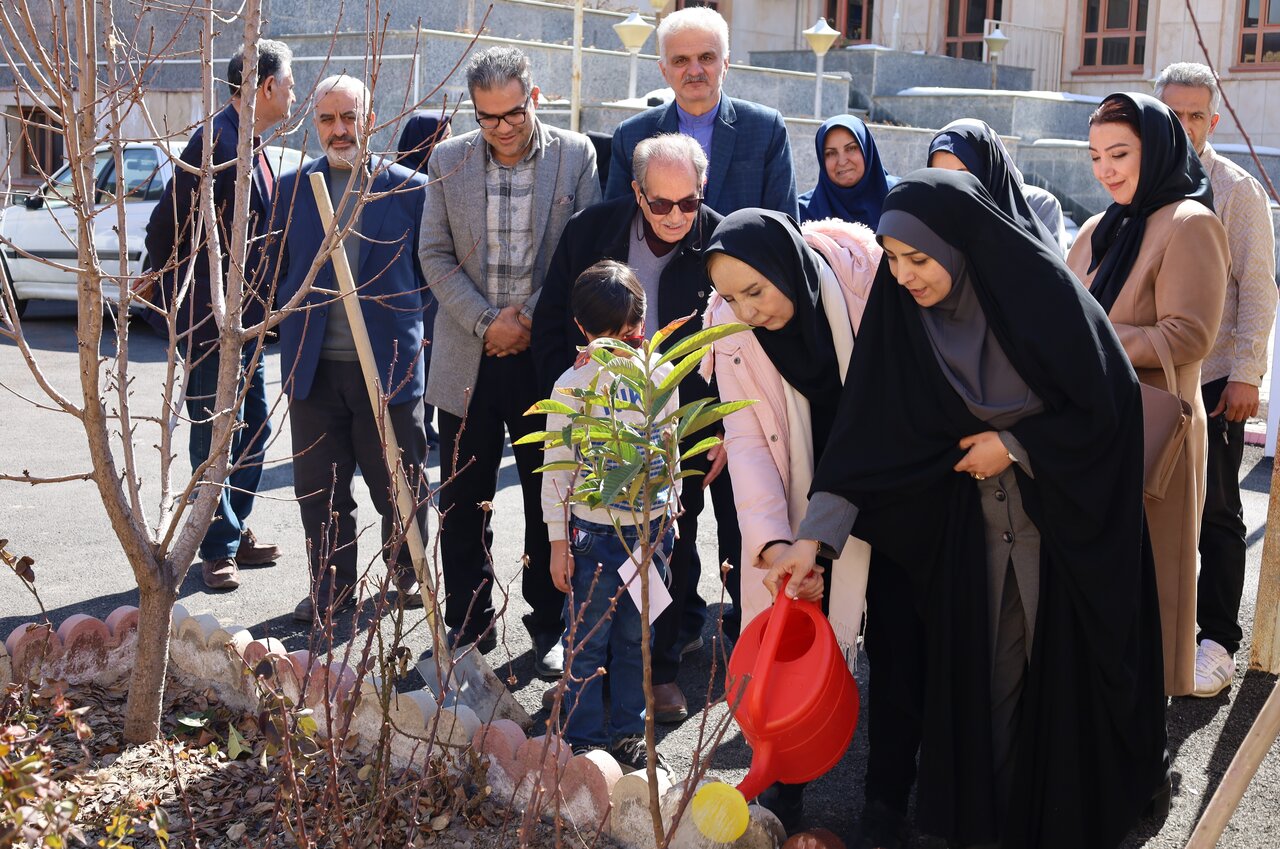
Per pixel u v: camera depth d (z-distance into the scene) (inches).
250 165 132.6
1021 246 112.3
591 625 147.6
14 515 249.6
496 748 132.3
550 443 101.2
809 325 124.5
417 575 147.2
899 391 116.6
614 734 150.2
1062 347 110.1
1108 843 117.9
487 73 169.6
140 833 124.3
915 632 126.2
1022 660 119.3
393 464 145.7
